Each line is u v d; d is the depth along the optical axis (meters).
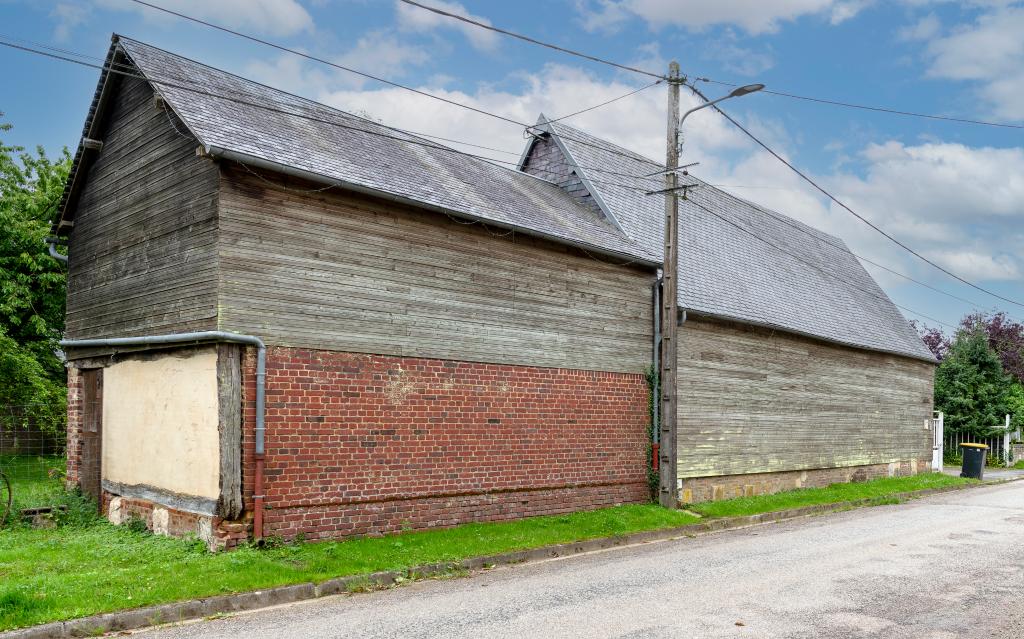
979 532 13.76
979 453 26.27
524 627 7.46
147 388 12.23
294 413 10.98
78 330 14.38
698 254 20.19
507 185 16.66
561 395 14.73
